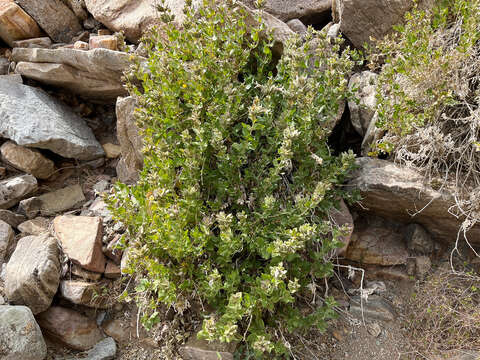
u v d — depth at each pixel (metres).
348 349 0.89
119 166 1.14
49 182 1.15
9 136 1.07
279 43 1.06
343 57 0.97
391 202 0.99
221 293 0.89
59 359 0.87
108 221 1.03
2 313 0.81
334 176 0.93
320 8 1.33
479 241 1.02
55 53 1.14
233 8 0.99
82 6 1.35
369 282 1.02
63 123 1.16
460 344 0.87
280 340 0.84
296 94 0.85
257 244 0.82
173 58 0.92
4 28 1.26
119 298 0.85
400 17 1.07
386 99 1.02
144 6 1.24
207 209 0.89
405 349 0.89
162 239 0.79
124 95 1.21
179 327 0.88
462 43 0.87
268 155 0.94
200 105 0.85
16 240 1.02
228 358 0.81
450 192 0.92
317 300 0.94
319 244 0.95
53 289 0.91
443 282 0.97
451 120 0.96
